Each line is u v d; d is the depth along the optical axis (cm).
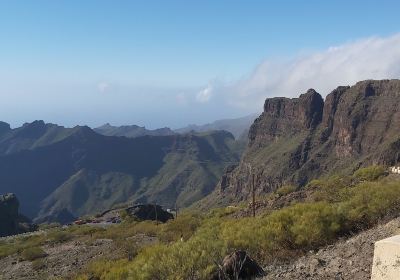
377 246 785
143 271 1338
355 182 3100
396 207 1561
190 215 4591
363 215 1538
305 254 1348
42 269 2788
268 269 1199
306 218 1498
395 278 741
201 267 1239
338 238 1434
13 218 11719
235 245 1463
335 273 997
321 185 3238
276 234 1467
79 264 2667
